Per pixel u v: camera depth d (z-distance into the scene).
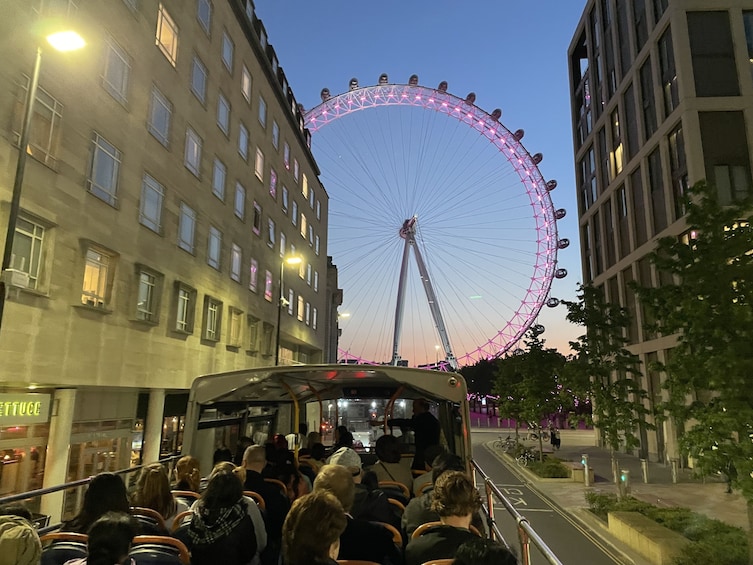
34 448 16.48
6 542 2.71
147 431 22.81
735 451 10.55
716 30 30.30
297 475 6.62
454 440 7.90
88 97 17.95
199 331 26.41
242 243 33.22
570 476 27.23
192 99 26.27
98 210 18.36
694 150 28.67
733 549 11.49
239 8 32.62
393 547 4.37
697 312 11.64
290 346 49.47
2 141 14.18
